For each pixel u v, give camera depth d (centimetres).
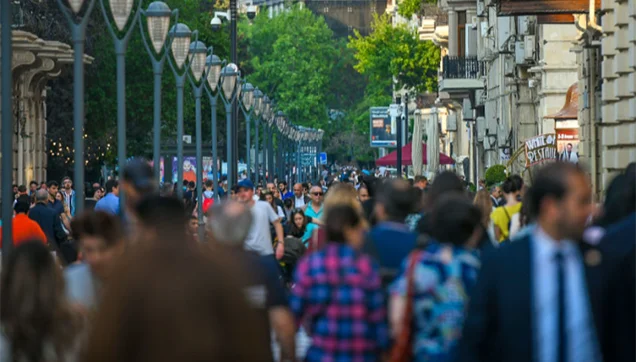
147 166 2105
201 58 6212
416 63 16775
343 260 1730
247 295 991
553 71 8262
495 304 1413
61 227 4531
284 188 8869
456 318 1669
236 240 1781
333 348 1709
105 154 12594
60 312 1410
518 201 3244
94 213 1738
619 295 1552
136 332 951
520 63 8819
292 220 4059
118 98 3819
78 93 3291
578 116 7175
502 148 10075
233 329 959
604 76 5666
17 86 9225
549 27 8238
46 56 9394
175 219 1198
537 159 7025
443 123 18888
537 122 8969
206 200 7119
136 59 12612
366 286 1720
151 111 13062
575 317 1395
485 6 11369
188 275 962
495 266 1415
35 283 1406
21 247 1420
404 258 1942
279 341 1856
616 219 1855
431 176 13525
